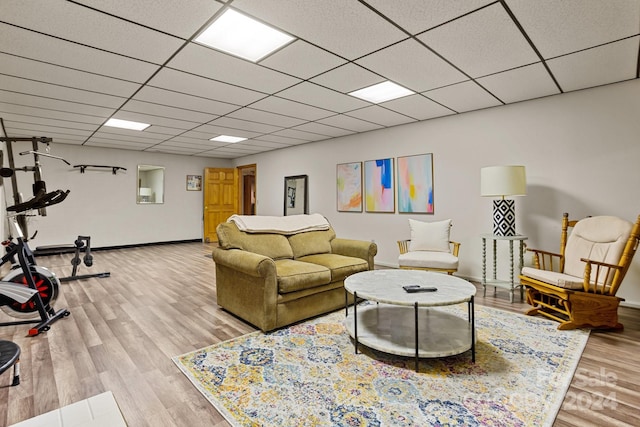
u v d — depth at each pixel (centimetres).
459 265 419
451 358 208
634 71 281
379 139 503
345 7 188
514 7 189
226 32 215
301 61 260
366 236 524
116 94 334
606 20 202
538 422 146
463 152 411
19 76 282
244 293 269
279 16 197
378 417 151
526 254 363
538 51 244
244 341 236
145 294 358
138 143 626
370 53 247
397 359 208
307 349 223
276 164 705
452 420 148
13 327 264
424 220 451
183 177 789
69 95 334
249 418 151
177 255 616
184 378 187
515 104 368
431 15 197
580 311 251
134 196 716
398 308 281
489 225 393
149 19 198
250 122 461
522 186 323
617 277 248
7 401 165
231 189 832
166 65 265
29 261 277
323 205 596
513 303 320
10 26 202
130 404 163
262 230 321
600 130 316
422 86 318
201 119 443
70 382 183
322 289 285
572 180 332
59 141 598
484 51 244
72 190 639
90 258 437
